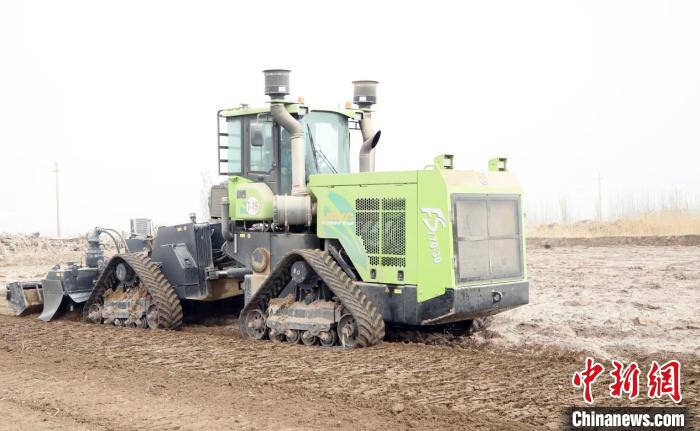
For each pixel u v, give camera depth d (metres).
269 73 11.22
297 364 9.31
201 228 12.91
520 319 12.22
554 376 8.47
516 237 10.66
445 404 7.41
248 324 11.59
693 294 14.72
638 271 19.33
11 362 9.91
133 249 14.61
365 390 7.98
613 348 9.98
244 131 12.18
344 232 10.82
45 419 7.25
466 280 9.92
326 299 10.76
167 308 12.64
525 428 6.67
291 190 11.55
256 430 6.75
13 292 14.95
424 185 10.04
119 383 8.56
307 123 11.78
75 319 14.34
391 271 10.30
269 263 11.74
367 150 12.29
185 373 8.96
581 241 30.17
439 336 10.86
